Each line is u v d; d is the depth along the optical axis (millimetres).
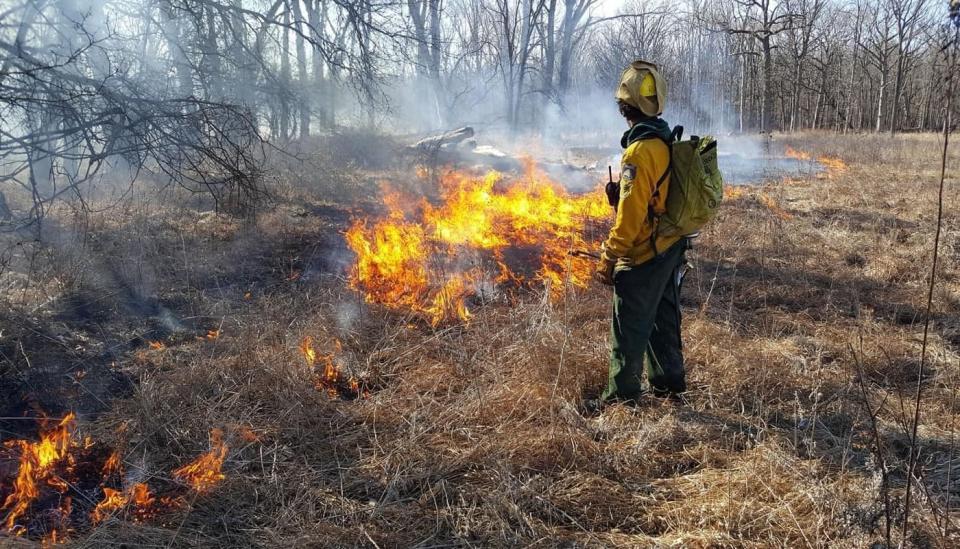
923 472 2869
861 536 2447
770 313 5113
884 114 40625
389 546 2512
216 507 2725
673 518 2670
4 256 5676
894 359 4172
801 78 40438
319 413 3449
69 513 2695
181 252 6344
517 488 2764
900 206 9812
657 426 3277
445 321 4801
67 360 4047
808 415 3492
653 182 3283
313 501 2762
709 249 7168
